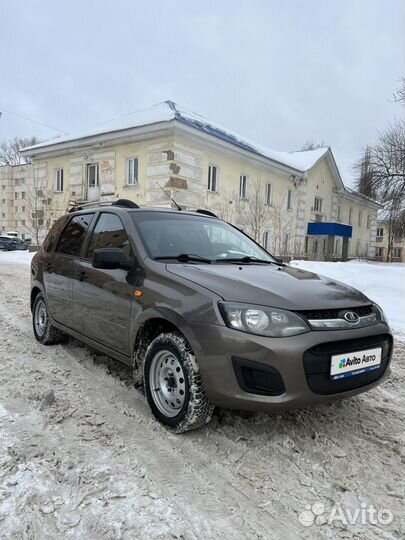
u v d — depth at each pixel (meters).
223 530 2.09
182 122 18.83
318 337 2.68
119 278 3.60
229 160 22.94
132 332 3.38
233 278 3.06
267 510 2.26
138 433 3.01
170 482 2.46
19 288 10.12
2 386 3.75
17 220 44.41
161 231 3.89
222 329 2.71
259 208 25.17
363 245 42.38
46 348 4.98
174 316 2.96
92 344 4.05
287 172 27.42
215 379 2.74
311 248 31.59
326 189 33.38
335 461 2.73
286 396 2.62
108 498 2.27
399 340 6.14
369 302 3.24
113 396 3.63
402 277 11.23
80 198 23.31
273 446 2.88
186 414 2.88
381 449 2.93
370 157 23.78
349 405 3.68
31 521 2.07
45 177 25.84
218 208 22.25
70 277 4.37
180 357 2.94
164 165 19.47
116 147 21.47
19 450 2.68
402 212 23.34
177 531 2.05
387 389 4.16
